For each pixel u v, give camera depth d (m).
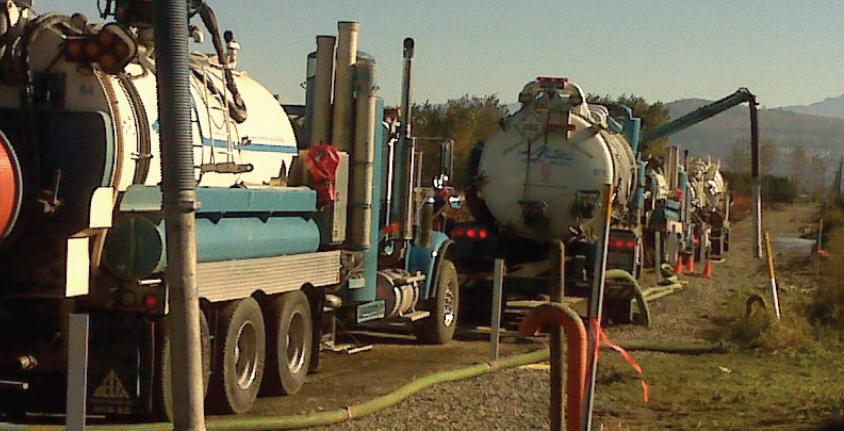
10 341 10.46
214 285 11.01
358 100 14.82
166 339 10.47
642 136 31.19
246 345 11.91
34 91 10.12
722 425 11.73
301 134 15.02
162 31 6.20
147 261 10.28
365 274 15.15
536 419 11.91
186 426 6.27
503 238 21.20
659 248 30.36
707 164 51.72
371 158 14.86
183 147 6.24
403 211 16.88
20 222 10.03
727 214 53.22
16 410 11.36
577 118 20.55
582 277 20.58
